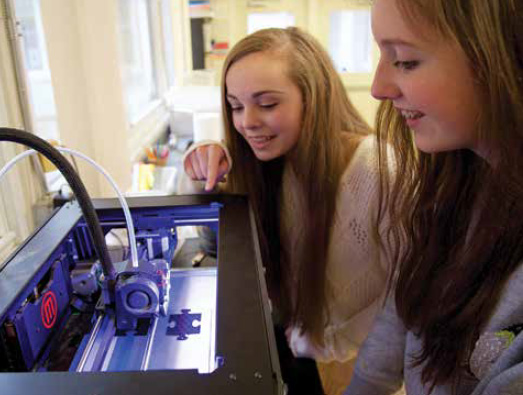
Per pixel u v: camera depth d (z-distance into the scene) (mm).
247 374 407
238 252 627
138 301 610
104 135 1473
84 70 1369
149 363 572
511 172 482
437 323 633
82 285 685
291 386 1019
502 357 470
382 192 801
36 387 386
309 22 3473
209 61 3613
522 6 422
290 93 874
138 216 806
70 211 746
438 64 466
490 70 440
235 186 1024
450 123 495
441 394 655
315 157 923
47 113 1395
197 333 625
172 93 3004
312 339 1054
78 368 559
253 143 929
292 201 1033
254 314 491
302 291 1009
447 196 663
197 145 1006
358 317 1031
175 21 3250
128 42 2469
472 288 583
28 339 547
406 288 720
